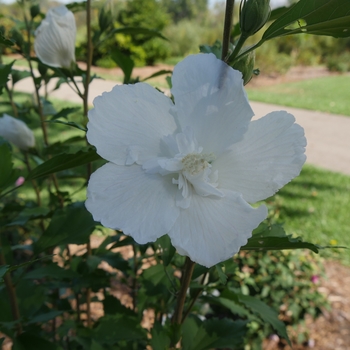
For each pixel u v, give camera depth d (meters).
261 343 0.47
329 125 1.55
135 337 0.27
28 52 0.32
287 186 0.96
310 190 0.94
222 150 0.16
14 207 0.30
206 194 0.15
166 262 0.22
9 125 0.30
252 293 0.51
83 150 0.18
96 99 0.15
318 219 0.80
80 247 0.60
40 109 0.34
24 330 0.27
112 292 0.51
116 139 0.16
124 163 0.15
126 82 0.32
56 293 0.36
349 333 0.52
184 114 0.16
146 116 0.16
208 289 0.24
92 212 0.15
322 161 1.16
